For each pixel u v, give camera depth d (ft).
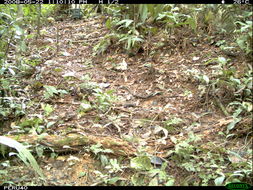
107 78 13.76
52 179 8.59
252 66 12.39
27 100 12.11
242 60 12.92
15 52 14.51
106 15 19.52
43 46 16.55
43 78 13.62
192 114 11.02
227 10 15.12
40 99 12.26
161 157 9.12
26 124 10.55
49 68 14.40
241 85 11.35
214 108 11.26
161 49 14.83
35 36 17.28
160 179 8.34
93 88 12.69
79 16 21.75
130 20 14.98
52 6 22.15
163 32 15.46
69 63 15.12
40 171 8.45
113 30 16.17
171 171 8.72
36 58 15.23
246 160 8.84
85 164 9.11
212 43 14.43
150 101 12.06
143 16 15.20
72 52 16.35
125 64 14.34
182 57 14.14
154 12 15.14
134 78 13.53
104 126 10.58
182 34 15.17
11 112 11.26
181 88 12.44
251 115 10.25
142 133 10.36
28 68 13.91
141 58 14.73
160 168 8.77
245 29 13.30
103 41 15.81
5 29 11.87
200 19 15.66
